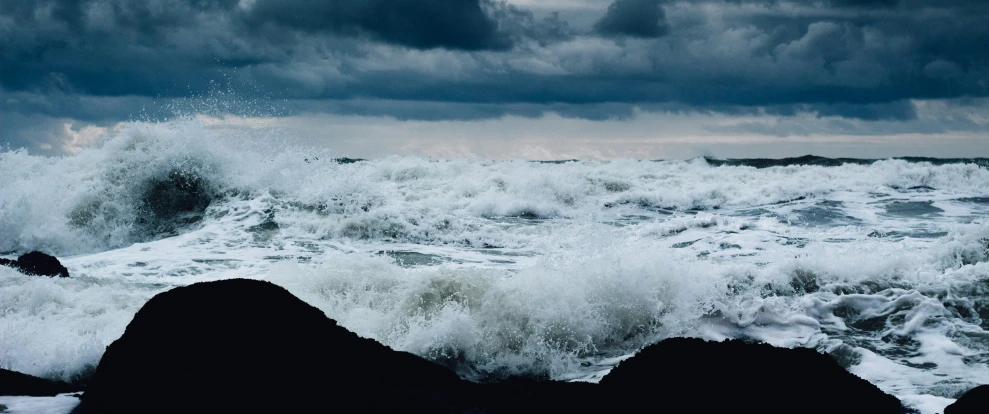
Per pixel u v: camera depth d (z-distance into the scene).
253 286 4.71
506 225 16.30
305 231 13.83
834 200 19.97
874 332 6.92
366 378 4.57
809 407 4.37
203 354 4.38
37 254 9.10
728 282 7.98
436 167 26.08
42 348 6.10
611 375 4.73
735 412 4.31
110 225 14.62
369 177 25.50
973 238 9.25
